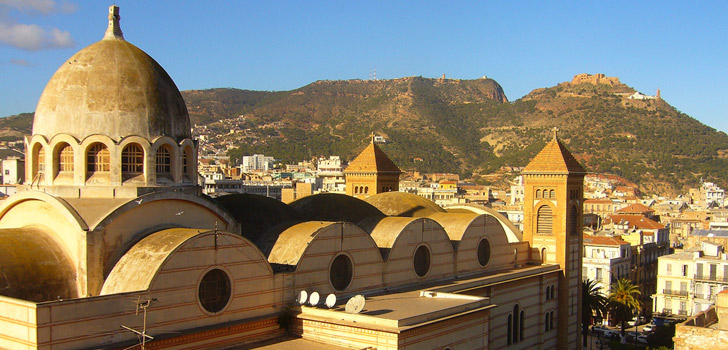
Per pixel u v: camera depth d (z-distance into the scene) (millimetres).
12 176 113000
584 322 99938
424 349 49375
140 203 46781
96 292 44250
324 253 54875
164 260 43281
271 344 48844
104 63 49156
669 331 94938
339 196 70688
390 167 104188
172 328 43844
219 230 49188
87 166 48031
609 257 131875
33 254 43844
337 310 51688
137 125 48531
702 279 112250
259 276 49719
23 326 38406
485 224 75938
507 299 73875
